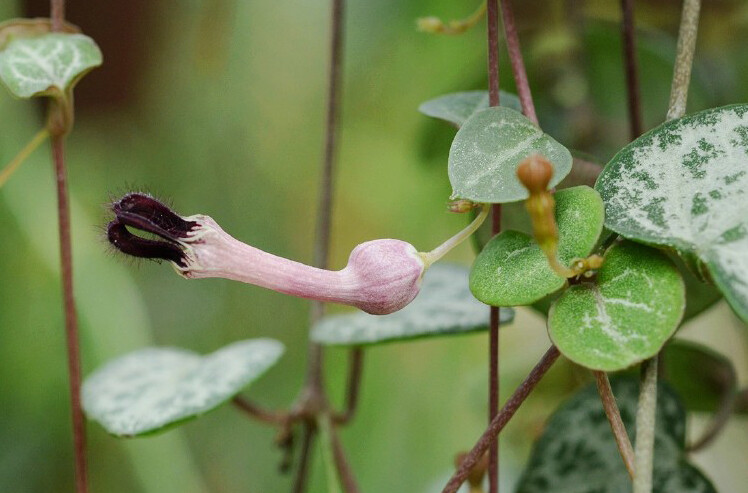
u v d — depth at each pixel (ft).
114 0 0.99
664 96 0.75
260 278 0.56
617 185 0.55
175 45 1.04
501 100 0.61
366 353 0.97
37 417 0.96
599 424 0.65
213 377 0.64
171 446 0.92
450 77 0.93
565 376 0.82
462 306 0.66
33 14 0.95
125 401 0.65
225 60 0.95
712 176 0.54
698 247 0.54
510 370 0.85
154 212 0.56
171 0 1.01
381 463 0.95
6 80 0.61
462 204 0.56
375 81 1.05
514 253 0.55
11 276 0.94
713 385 0.68
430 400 0.99
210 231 0.56
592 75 0.77
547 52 0.76
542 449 0.65
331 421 0.68
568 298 0.55
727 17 0.79
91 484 0.97
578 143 0.76
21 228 0.93
